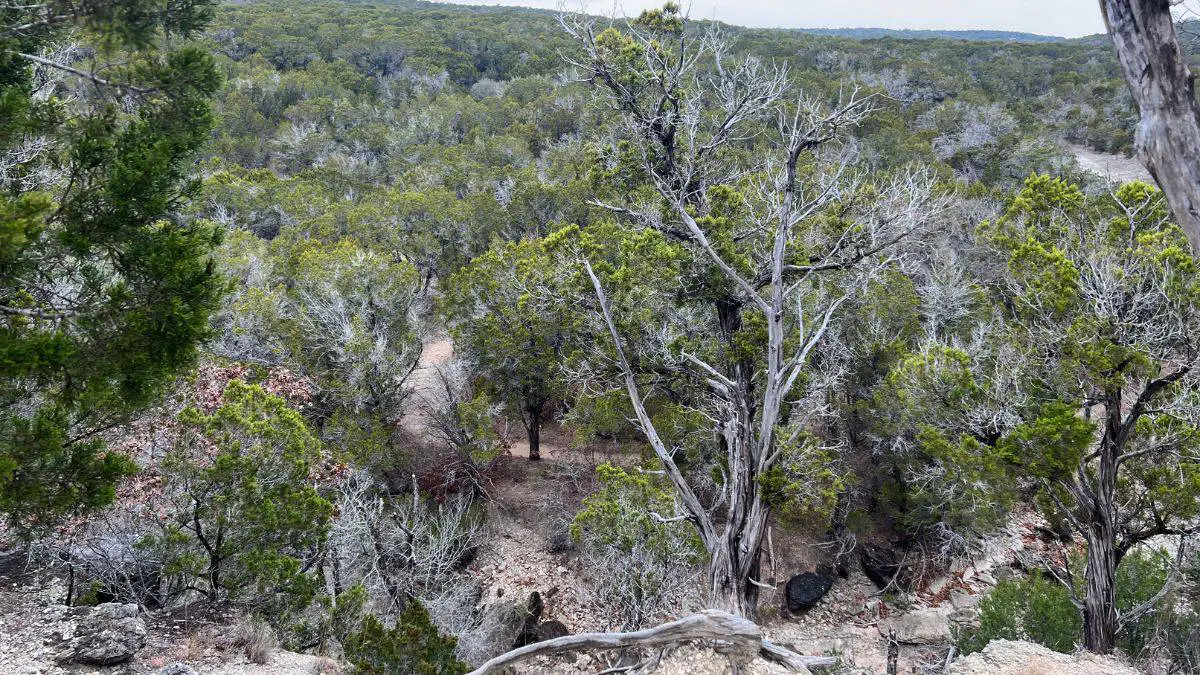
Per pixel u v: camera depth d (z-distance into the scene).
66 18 7.81
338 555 16.03
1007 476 14.04
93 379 7.94
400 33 116.00
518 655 8.84
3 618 10.73
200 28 9.02
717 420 16.86
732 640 9.04
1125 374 13.00
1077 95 93.31
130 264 8.45
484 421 23.69
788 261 17.39
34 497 8.48
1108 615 13.63
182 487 12.93
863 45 123.06
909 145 55.66
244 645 11.61
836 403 23.00
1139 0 5.61
